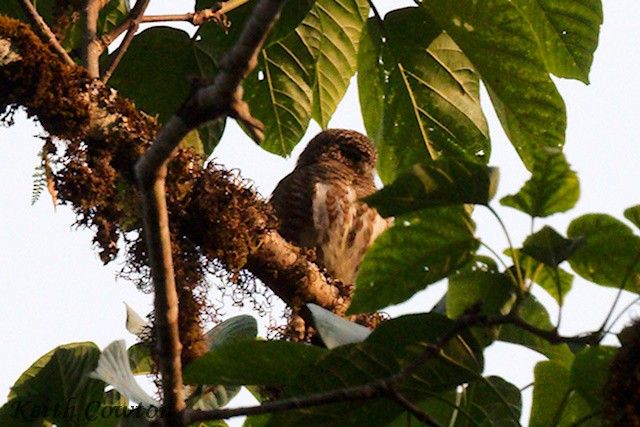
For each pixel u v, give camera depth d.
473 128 9.03
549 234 5.23
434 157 9.13
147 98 9.02
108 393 7.08
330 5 9.52
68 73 7.29
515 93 8.12
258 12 4.70
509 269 5.55
